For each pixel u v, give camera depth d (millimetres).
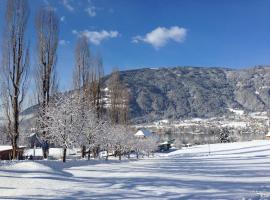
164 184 17953
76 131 35062
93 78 49312
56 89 39469
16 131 36188
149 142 83938
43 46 39094
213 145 100125
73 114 35375
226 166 34844
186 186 17125
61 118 34562
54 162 30406
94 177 21953
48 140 36062
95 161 36375
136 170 27703
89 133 40375
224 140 148750
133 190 15703
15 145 36344
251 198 13234
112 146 53906
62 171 24859
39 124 37844
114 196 14016
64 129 34281
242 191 15234
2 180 18969
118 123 61094
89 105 43094
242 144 93750
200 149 93000
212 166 34875
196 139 173625
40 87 39031
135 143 67438
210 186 17156
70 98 36812
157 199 13172
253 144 90500
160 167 32500
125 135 57812
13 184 17750
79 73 47219
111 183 18328
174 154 88562
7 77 35875
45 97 38781
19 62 36125
